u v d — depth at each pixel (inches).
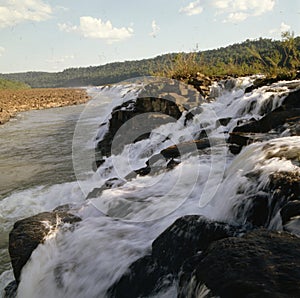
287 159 136.3
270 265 71.2
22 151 383.6
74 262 132.3
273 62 404.2
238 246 80.3
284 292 62.8
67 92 1672.0
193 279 78.8
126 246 130.6
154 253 120.8
